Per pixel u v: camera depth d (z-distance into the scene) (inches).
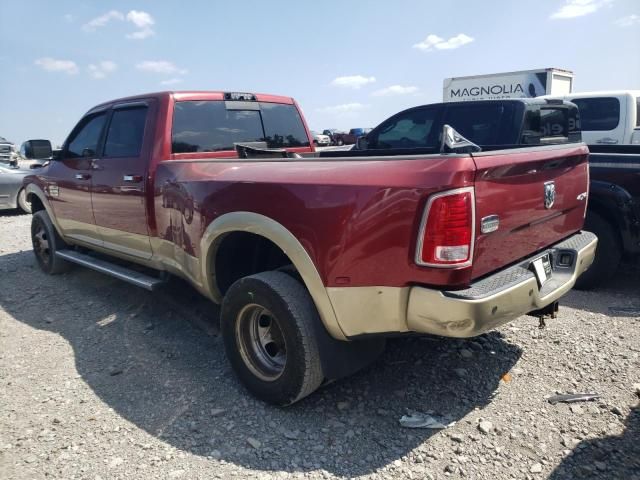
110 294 213.9
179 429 121.6
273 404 128.3
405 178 102.0
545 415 122.9
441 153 104.3
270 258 149.3
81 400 134.9
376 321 110.0
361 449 112.9
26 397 136.8
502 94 662.5
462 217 98.5
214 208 136.1
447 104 255.9
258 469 107.5
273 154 173.5
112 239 192.9
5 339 173.6
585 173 150.2
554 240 138.5
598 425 118.5
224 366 150.9
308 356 118.9
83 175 199.0
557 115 245.3
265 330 132.5
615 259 200.5
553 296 123.1
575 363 146.6
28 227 383.9
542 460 107.7
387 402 130.2
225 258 146.0
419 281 102.5
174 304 195.2
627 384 134.8
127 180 174.4
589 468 104.3
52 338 173.5
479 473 104.6
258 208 124.3
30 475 106.7
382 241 104.3
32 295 217.0
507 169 108.8
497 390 134.4
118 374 148.2
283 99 215.8
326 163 118.2
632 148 221.9
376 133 284.8
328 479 104.2
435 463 107.8
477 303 99.5
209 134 183.3
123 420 125.8
